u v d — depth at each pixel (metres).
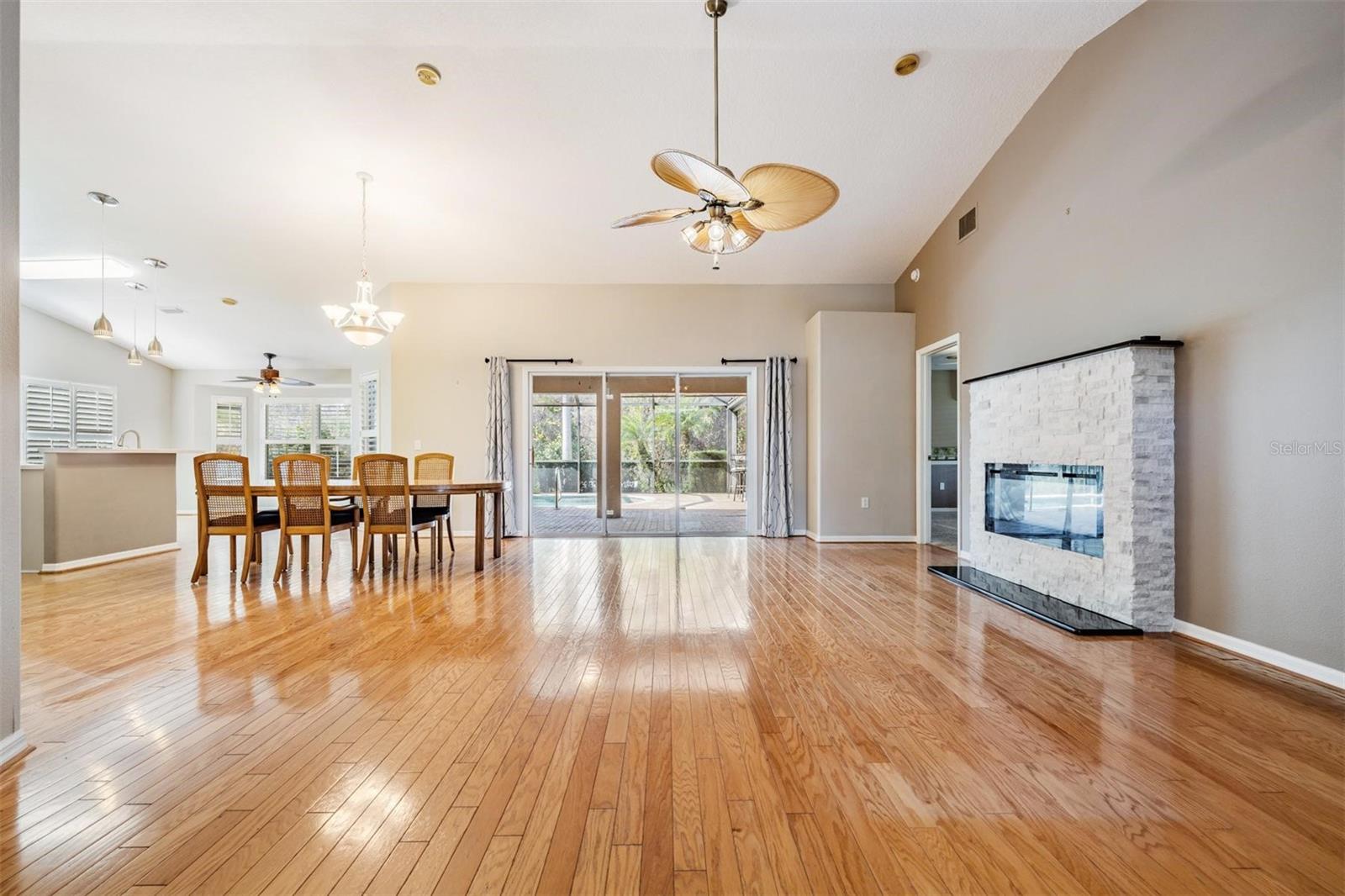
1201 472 2.92
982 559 4.56
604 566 5.01
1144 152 3.23
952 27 3.39
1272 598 2.59
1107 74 3.48
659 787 1.66
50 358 7.65
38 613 3.50
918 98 4.09
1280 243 2.54
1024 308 4.29
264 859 1.36
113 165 4.54
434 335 6.66
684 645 2.91
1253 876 1.31
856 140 4.45
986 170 4.77
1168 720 2.07
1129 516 3.09
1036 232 4.16
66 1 3.01
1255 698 2.26
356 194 4.98
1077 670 2.56
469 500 6.66
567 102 4.03
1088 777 1.71
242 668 2.59
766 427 6.63
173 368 9.32
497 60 3.72
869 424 6.24
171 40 3.34
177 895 1.25
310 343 8.38
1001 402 4.29
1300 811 1.54
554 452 6.84
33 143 4.30
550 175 4.76
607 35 3.34
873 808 1.56
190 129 4.20
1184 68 2.98
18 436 1.87
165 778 1.70
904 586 4.23
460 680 2.46
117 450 5.20
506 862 1.35
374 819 1.51
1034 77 3.96
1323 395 2.39
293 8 3.08
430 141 4.36
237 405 9.67
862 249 6.02
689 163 2.42
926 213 5.43
